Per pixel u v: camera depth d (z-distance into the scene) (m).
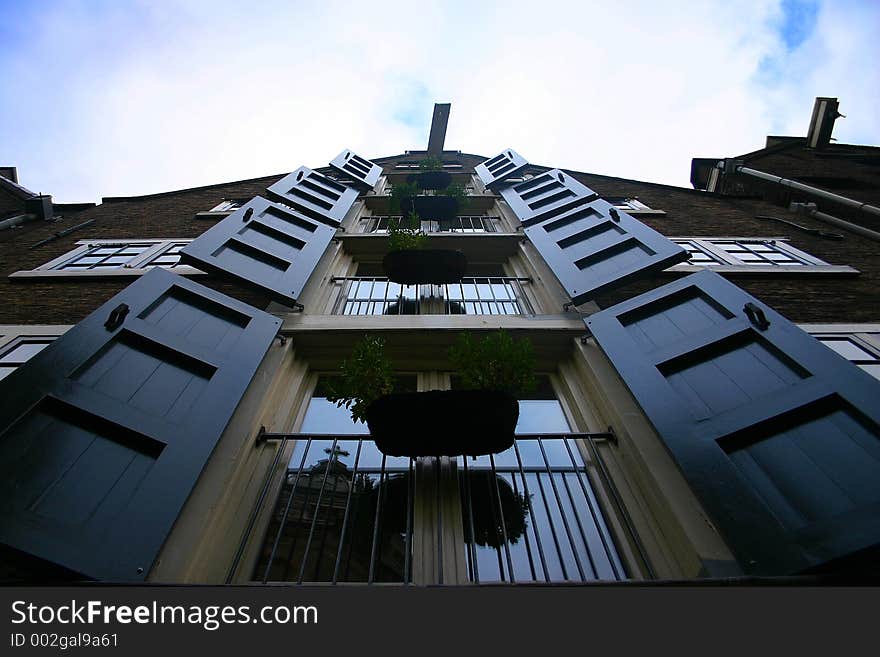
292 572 3.45
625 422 4.09
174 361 4.00
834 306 6.46
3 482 2.77
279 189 9.04
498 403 3.49
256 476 3.86
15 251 8.95
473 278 7.89
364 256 8.53
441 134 19.80
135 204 12.00
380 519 3.79
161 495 3.00
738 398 3.58
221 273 5.51
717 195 12.77
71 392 3.37
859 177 14.55
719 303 4.46
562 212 8.62
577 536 3.63
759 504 2.87
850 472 2.91
